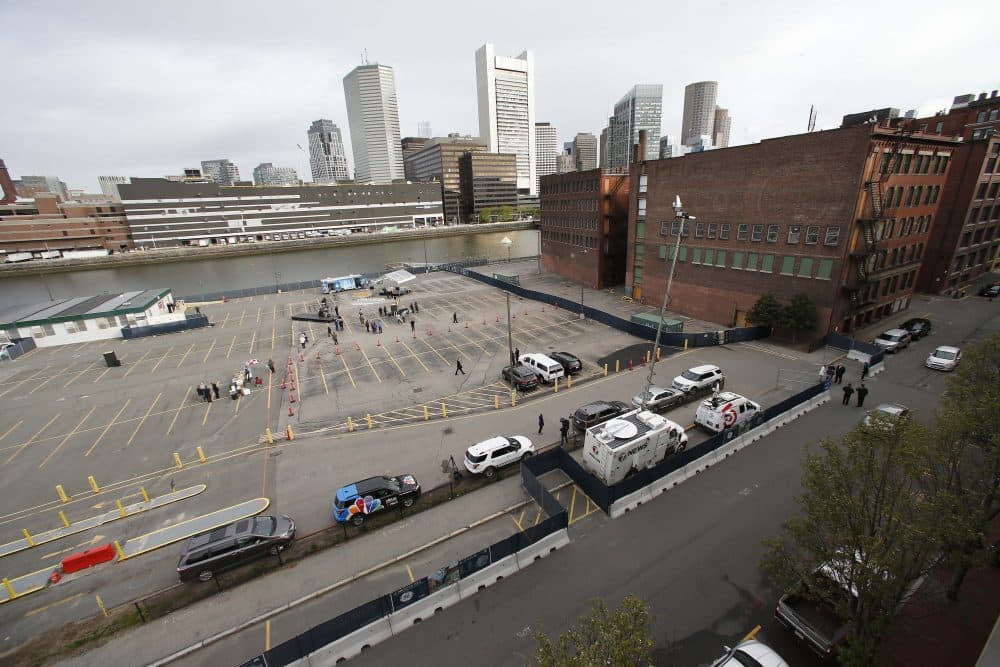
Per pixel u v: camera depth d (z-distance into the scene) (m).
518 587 15.61
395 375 36.00
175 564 17.69
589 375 34.22
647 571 15.98
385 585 16.08
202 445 26.67
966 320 42.41
